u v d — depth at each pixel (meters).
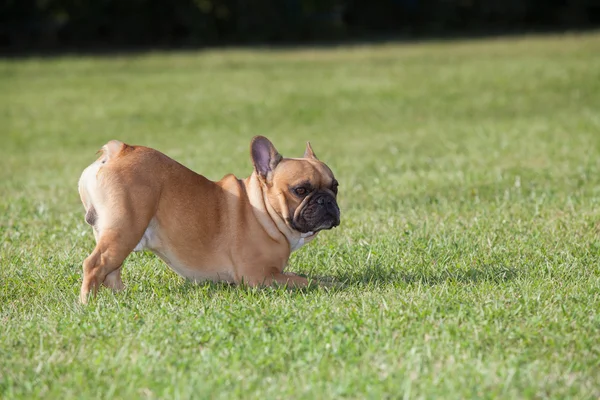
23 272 9.09
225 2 57.91
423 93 29.28
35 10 53.31
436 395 5.57
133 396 5.66
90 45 54.84
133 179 7.87
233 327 6.95
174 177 8.20
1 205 13.23
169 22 57.47
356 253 9.58
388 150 19.05
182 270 8.39
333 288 8.11
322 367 6.07
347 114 25.80
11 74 38.41
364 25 64.75
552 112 23.91
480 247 9.65
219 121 25.17
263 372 6.09
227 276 8.45
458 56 42.28
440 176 14.81
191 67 40.81
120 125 24.97
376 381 5.77
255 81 34.50
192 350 6.53
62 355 6.54
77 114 27.38
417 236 10.23
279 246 8.45
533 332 6.69
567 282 8.14
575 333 6.70
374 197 13.14
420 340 6.48
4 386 5.95
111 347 6.62
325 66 39.81
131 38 56.53
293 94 30.27
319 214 8.17
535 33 58.41
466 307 7.21
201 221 8.24
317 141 21.06
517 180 13.47
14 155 20.48
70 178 16.61
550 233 10.17
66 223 11.67
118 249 7.75
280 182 8.27
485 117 23.84
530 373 5.91
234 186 8.52
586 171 14.23
